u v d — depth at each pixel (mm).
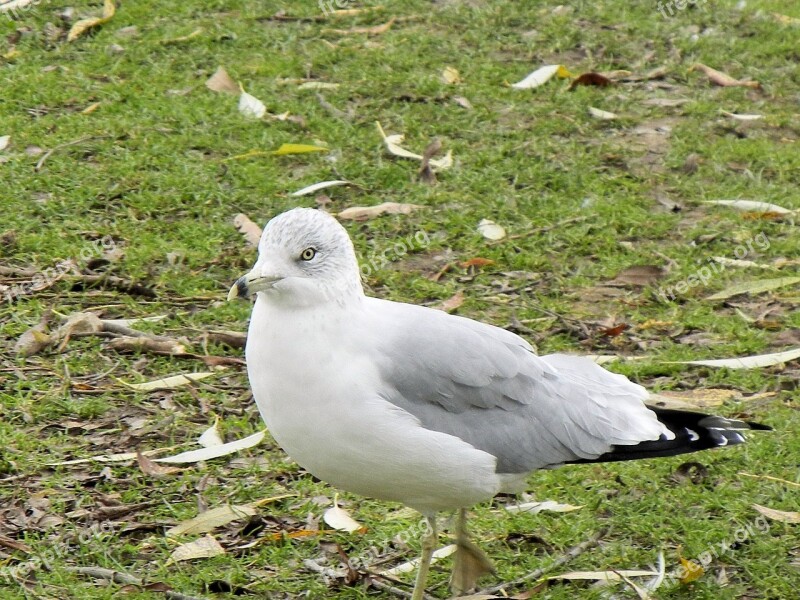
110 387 10336
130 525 8742
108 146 14086
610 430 8398
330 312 7656
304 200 13375
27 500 8914
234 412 10148
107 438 9719
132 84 15555
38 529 8625
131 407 10125
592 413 8406
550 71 16312
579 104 15711
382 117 15242
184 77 15836
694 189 14000
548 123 15188
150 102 15094
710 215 13562
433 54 16953
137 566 8352
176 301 11695
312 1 18297
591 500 9250
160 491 9148
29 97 15039
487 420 8102
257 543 8625
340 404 7559
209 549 8469
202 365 10781
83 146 14055
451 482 7863
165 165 13781
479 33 17625
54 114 14773
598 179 14094
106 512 8812
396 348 7875
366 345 7742
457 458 7781
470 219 13195
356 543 8766
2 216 12633
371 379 7648
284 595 8164
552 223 13258
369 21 17891
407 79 16109
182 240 12547
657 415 8594
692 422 8492
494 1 18578
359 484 7922
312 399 7566
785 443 9812
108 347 10859
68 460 9422
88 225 12586
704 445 8398
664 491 9352
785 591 8281
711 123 15508
